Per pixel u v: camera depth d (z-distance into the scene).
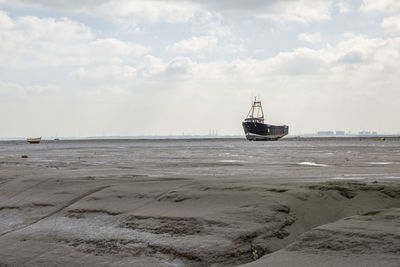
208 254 5.44
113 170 20.89
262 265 4.65
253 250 5.57
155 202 8.59
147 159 33.72
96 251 6.12
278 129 197.62
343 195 8.81
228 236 5.95
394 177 16.48
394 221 5.85
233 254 5.43
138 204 8.58
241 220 6.63
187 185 10.32
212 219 6.77
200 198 8.38
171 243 5.98
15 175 15.59
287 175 17.89
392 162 28.84
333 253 4.75
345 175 17.70
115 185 10.98
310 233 5.54
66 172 18.97
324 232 5.46
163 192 9.40
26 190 11.49
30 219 8.62
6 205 9.99
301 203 7.74
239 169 22.03
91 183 11.78
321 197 8.34
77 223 7.75
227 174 18.56
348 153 46.66
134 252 5.93
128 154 45.53
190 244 5.82
